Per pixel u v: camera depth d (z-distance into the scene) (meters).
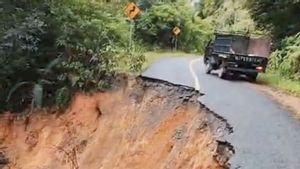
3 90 16.20
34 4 17.78
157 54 35.91
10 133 15.51
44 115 15.59
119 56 18.16
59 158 14.22
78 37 17.42
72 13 18.12
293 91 16.75
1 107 15.95
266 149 8.21
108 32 21.70
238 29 34.34
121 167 12.23
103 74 16.23
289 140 8.90
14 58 16.05
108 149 13.57
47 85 16.12
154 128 12.69
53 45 17.02
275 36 27.59
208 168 8.09
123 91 15.57
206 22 56.12
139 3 45.34
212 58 21.33
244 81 19.53
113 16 25.42
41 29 16.19
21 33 15.70
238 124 10.04
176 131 11.60
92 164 13.43
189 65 25.98
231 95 14.26
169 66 23.69
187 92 14.05
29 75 16.53
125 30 24.41
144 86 15.38
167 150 11.20
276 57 23.64
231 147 8.28
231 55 19.70
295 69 21.69
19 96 16.19
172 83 15.12
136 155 12.09
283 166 7.26
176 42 47.47
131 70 17.72
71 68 16.12
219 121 10.37
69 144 14.52
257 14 30.14
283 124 10.38
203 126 10.55
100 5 22.95
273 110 12.13
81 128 14.94
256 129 9.72
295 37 24.42
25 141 15.13
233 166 7.23
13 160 14.58
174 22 47.72
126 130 13.70
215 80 18.52
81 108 15.47
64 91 15.71
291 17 27.61
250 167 7.17
